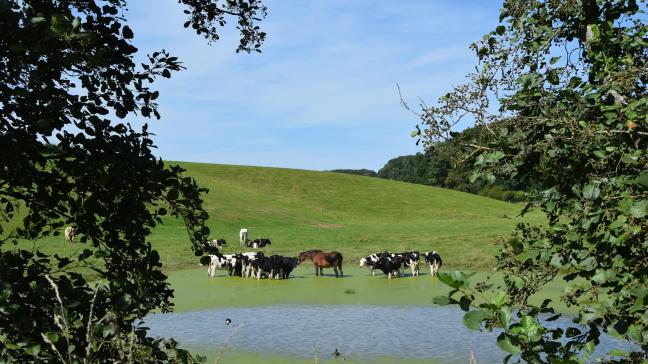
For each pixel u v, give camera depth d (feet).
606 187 11.16
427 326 48.06
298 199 218.38
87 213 15.31
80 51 13.00
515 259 13.10
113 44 14.96
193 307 58.95
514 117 12.40
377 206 216.13
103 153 14.49
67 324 10.84
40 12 13.04
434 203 223.51
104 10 15.26
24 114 13.78
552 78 13.88
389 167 506.07
